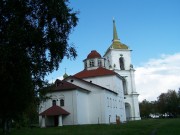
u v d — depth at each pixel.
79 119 62.69
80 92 65.50
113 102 77.19
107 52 110.19
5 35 21.44
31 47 23.83
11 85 23.38
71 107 62.38
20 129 47.97
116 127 42.91
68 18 24.97
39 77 27.48
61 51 25.16
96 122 67.62
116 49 106.56
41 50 24.55
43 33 23.81
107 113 69.38
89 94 69.75
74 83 70.56
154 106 149.38
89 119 68.25
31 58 24.08
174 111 122.06
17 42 21.95
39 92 34.69
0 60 21.11
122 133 28.86
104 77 82.81
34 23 23.81
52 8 23.34
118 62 105.94
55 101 64.12
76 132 33.22
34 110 49.75
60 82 65.06
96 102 68.69
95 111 68.31
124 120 87.50
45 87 35.03
